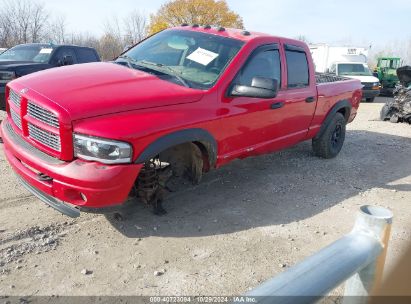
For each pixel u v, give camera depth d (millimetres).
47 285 2883
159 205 4023
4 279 2904
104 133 3094
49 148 3334
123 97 3393
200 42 4602
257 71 4520
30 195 4348
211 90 3959
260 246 3609
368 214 1505
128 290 2893
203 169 4156
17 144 3625
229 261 3338
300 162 6270
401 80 11031
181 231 3768
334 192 5094
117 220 3875
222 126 4051
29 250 3285
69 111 3129
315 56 22844
